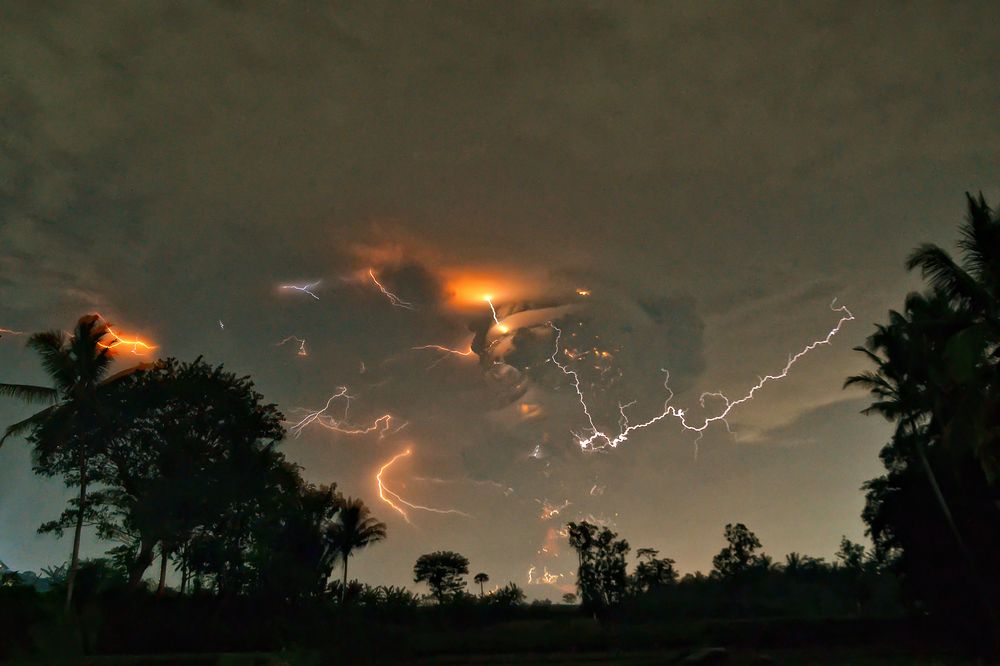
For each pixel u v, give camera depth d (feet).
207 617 113.80
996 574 98.02
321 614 113.80
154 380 126.82
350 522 173.88
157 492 116.98
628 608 187.42
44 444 114.62
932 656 100.94
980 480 96.17
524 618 176.24
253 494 129.08
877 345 104.88
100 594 110.42
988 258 75.25
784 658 103.65
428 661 108.37
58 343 119.03
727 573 228.43
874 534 120.78
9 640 73.56
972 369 73.26
